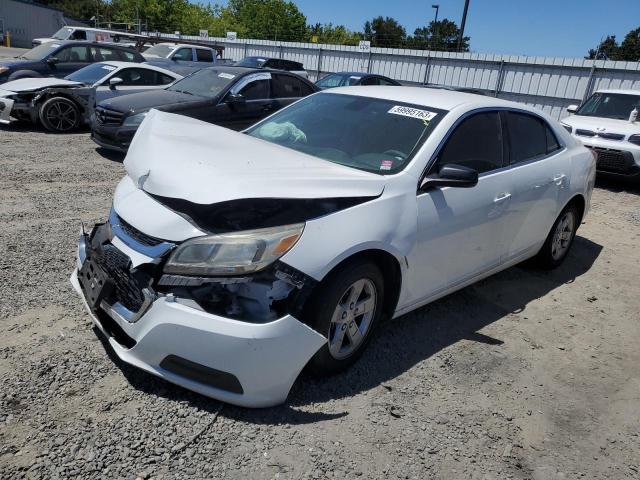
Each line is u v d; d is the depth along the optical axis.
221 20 66.75
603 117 10.41
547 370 3.47
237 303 2.54
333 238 2.73
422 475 2.45
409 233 3.13
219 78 8.80
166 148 3.01
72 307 3.51
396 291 3.27
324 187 2.83
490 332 3.88
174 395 2.75
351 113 3.91
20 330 3.18
